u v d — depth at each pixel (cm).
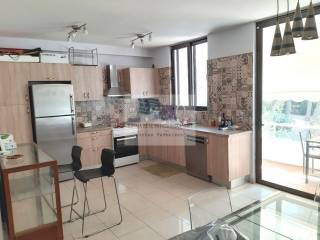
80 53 525
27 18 339
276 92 416
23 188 257
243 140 412
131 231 296
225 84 452
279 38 182
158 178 472
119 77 589
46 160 236
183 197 385
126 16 345
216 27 422
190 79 545
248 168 426
